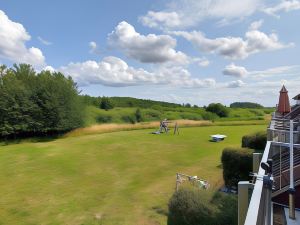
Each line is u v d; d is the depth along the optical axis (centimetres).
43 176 1734
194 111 6450
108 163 2044
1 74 3541
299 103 1195
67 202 1284
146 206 1192
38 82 3528
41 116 3456
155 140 3002
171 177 1617
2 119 3312
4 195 1407
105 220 1071
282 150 758
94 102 5844
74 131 3694
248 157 1123
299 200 502
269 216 416
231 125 4291
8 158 2309
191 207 741
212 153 2250
